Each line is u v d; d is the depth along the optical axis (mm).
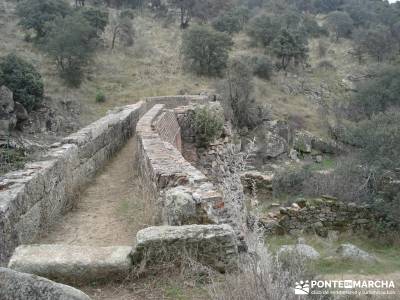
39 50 39812
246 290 3303
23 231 5148
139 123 10445
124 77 39719
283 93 44031
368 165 17906
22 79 24875
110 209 6809
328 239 12664
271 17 58219
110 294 3781
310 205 13328
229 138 13055
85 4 59312
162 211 5293
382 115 22844
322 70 53250
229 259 4066
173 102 22859
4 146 14375
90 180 8797
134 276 3951
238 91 33688
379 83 41094
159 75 41312
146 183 6953
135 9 63594
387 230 13125
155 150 7289
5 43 39906
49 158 6844
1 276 2879
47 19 41969
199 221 4652
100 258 3961
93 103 32875
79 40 35594
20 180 5449
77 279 3875
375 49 57219
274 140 31156
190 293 3768
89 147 9094
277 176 17547
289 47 49938
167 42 51750
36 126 23875
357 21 75500
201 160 12633
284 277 3393
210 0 65438
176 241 4039
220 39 43000
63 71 35594
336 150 32750
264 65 45969
